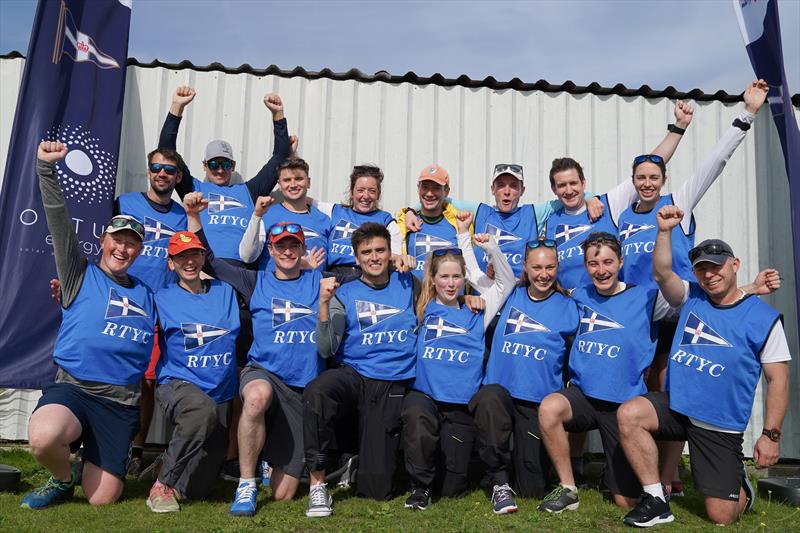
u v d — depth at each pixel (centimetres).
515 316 472
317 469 417
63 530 361
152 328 450
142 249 497
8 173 526
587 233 532
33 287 529
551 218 557
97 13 564
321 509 405
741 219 628
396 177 619
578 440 500
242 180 609
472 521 397
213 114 609
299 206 557
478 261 555
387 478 449
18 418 575
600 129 635
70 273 434
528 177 627
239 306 505
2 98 598
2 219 523
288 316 461
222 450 448
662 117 639
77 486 463
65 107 546
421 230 553
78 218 539
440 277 469
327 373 441
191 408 425
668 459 464
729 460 416
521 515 413
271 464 450
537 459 457
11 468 460
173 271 525
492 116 629
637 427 416
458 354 463
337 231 553
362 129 620
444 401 456
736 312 423
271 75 616
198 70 612
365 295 474
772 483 489
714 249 419
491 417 429
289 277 479
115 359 430
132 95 605
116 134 560
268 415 452
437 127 625
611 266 455
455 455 457
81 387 426
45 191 427
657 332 461
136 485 479
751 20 552
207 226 544
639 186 512
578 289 483
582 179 542
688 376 424
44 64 542
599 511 427
